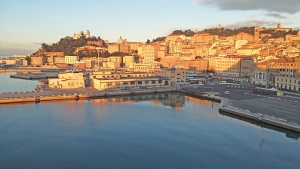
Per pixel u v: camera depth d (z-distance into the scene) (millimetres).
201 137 85000
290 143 80125
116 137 84312
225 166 63969
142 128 94562
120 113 117688
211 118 110438
